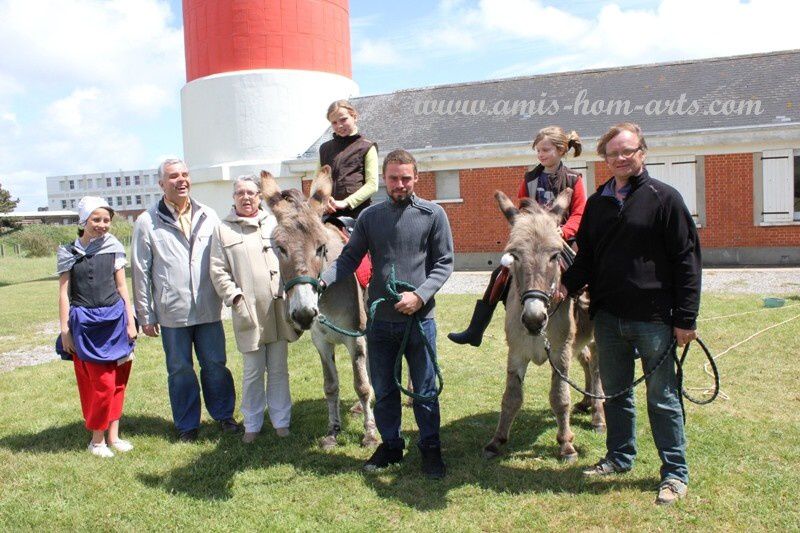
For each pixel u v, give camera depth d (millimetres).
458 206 18641
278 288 5160
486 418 5637
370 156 5797
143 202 88688
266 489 4340
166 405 6504
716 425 5066
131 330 5203
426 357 4379
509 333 4594
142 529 3846
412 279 4285
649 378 3990
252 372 5230
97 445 5148
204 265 5344
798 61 17891
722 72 18438
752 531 3529
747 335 8055
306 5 21391
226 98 21062
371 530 3729
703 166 16344
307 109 21328
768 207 15961
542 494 4086
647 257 3863
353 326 5051
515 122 19094
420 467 4586
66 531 3842
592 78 20234
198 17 21594
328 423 5672
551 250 3986
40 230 39344
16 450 5254
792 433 4871
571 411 5789
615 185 4074
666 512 3766
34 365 8844
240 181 5129
